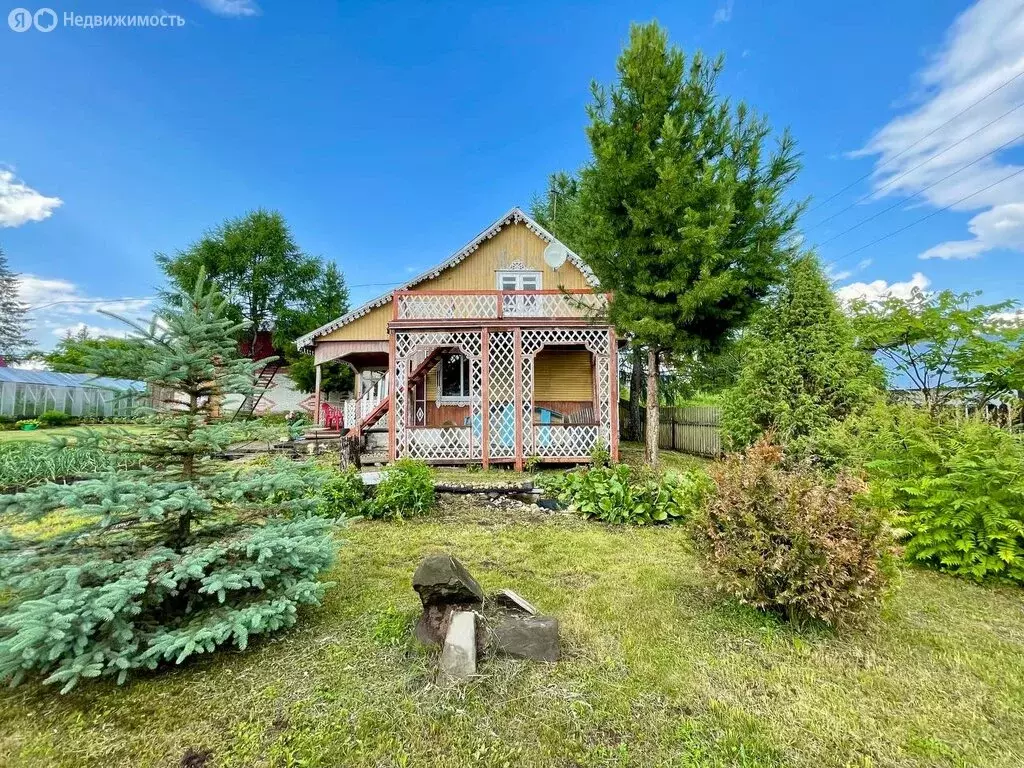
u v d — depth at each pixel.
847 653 2.78
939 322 7.66
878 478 4.75
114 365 2.73
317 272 32.75
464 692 2.36
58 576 2.29
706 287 7.68
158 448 2.83
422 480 6.19
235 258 29.14
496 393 9.98
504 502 6.61
